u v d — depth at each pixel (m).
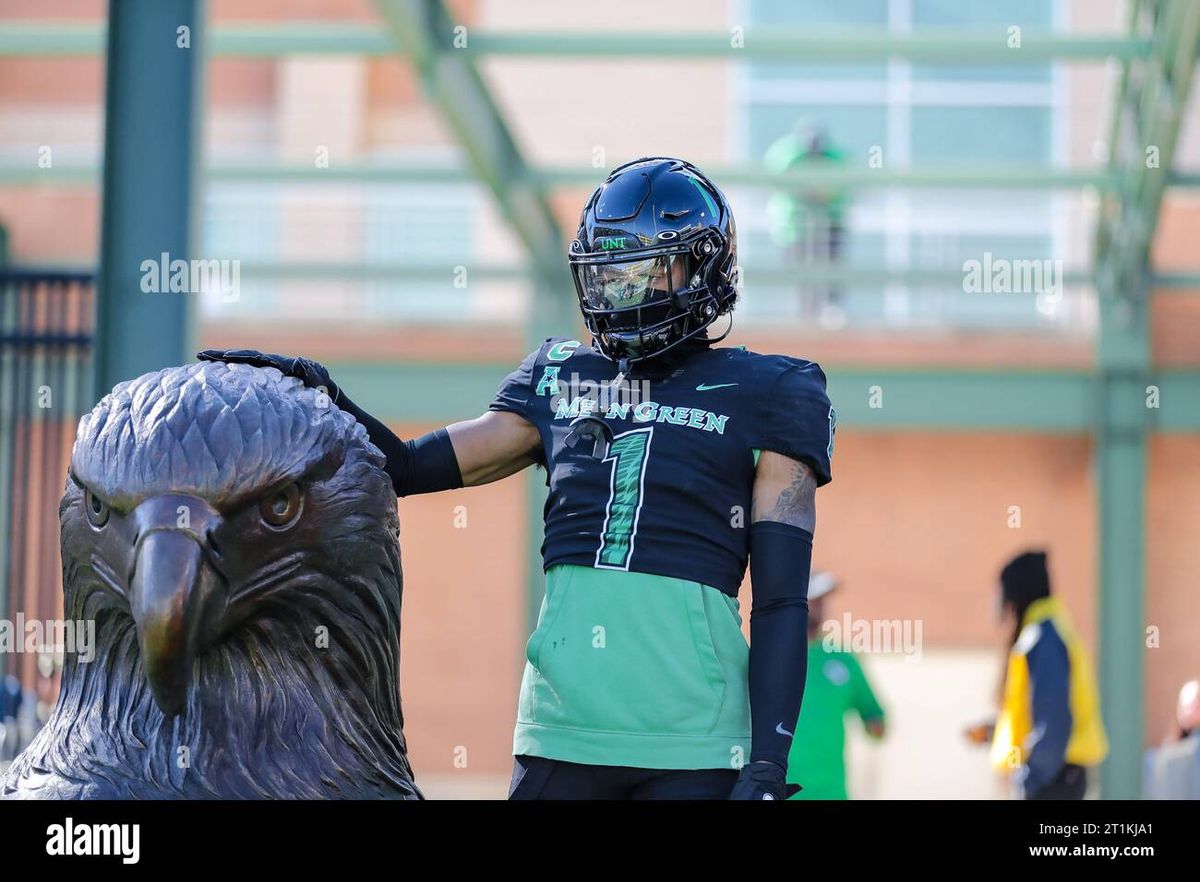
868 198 33.53
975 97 37.19
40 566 15.97
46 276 16.39
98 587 4.66
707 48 21.25
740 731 5.25
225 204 36.34
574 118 37.53
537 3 37.41
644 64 37.53
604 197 5.56
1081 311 32.00
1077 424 29.91
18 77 38.22
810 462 5.42
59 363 16.31
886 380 30.53
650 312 5.46
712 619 5.23
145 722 4.71
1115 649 28.91
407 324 31.58
